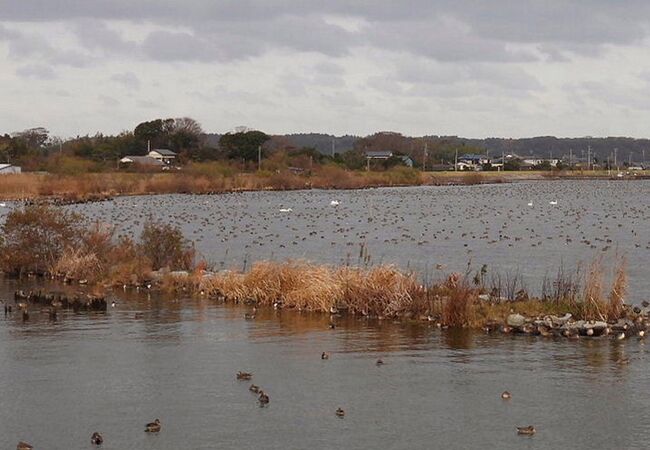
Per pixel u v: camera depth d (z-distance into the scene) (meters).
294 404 19.86
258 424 18.53
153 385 21.31
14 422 18.67
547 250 52.16
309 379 21.84
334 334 26.77
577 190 148.62
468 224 72.69
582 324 26.92
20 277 38.47
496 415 19.12
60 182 116.81
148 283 35.84
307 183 150.88
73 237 40.81
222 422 18.66
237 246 54.28
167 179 131.88
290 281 32.03
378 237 60.47
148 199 107.69
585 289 30.80
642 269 42.66
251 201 106.38
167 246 39.66
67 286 35.91
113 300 32.59
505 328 26.89
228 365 23.14
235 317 29.39
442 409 19.52
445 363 23.30
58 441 17.56
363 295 30.16
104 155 196.62
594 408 19.55
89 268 37.84
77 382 21.55
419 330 27.31
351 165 197.62
